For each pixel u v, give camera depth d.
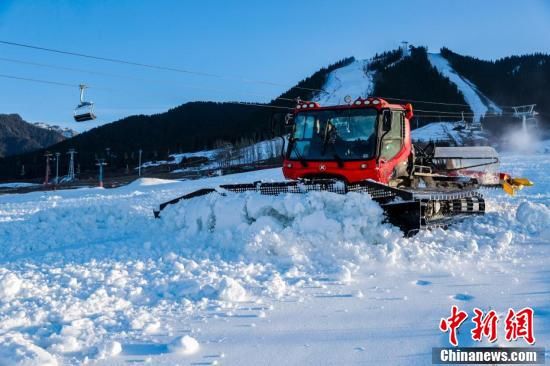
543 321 4.15
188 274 5.92
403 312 4.45
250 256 6.82
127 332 4.08
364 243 7.10
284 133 9.36
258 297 5.00
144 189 29.64
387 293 5.05
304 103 9.28
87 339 3.93
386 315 4.38
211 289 5.08
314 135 9.04
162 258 6.88
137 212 10.88
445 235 7.91
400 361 3.44
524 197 15.00
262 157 111.31
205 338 3.94
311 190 8.20
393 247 6.82
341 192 8.05
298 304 4.75
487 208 11.43
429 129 129.12
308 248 7.02
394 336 3.89
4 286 5.23
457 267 6.10
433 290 5.13
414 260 6.49
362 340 3.82
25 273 6.38
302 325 4.17
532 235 8.28
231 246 7.27
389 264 6.32
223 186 8.95
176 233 8.35
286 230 7.18
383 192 7.72
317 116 9.08
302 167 8.95
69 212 10.74
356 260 6.51
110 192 28.97
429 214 9.33
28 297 5.16
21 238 9.25
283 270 6.12
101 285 5.55
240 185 8.77
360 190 7.96
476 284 5.33
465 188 10.54
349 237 7.24
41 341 3.88
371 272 5.96
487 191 16.20
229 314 4.49
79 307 4.70
